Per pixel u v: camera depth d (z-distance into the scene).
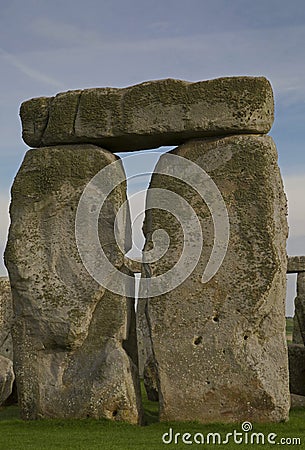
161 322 9.09
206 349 8.95
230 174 9.15
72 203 9.47
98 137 9.38
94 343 9.30
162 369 9.02
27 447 7.49
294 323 16.27
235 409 8.81
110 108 9.34
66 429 8.57
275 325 8.99
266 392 8.78
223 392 8.84
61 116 9.54
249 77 9.16
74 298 9.32
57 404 9.11
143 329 14.93
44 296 9.37
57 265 9.41
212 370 8.89
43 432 8.38
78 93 9.56
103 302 9.37
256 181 9.08
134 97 9.29
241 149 9.16
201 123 9.10
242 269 8.98
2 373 10.88
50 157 9.59
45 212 9.51
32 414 9.23
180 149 9.35
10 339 13.62
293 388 12.07
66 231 9.45
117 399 8.87
